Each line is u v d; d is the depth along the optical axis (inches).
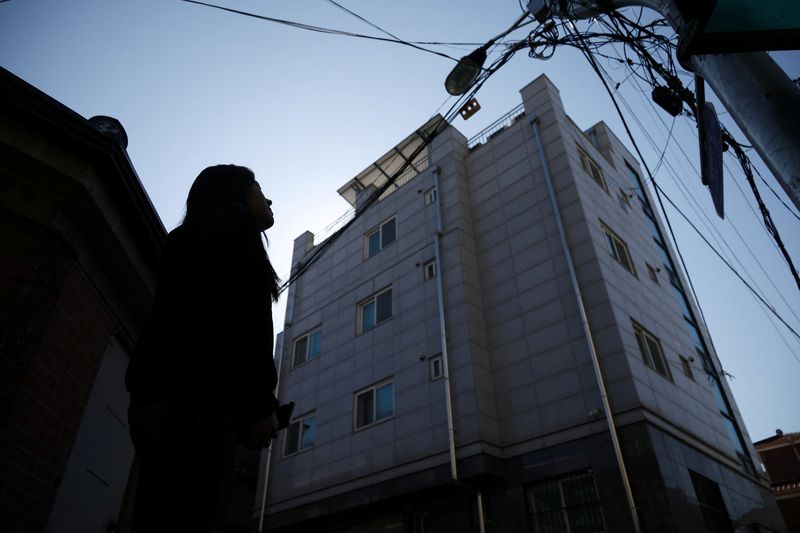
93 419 189.3
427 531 613.0
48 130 158.9
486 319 708.0
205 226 59.4
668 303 772.0
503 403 636.1
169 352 49.9
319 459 753.0
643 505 491.8
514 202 770.8
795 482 1092.5
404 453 652.7
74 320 169.8
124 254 187.8
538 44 386.0
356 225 977.5
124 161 173.2
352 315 857.5
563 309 638.5
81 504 184.1
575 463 545.6
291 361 920.9
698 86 168.6
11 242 149.9
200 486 45.2
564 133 788.6
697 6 122.9
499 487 585.9
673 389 624.7
